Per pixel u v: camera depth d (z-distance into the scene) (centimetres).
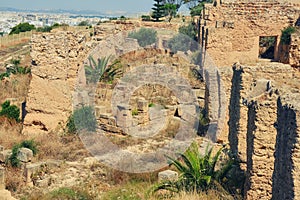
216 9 2775
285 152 959
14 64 4406
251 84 1480
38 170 1720
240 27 2672
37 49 2375
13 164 1766
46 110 2377
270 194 1212
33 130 2361
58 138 2170
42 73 2381
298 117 902
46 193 1520
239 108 1530
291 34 2284
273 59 2712
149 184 1608
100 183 1647
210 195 1352
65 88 2372
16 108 2622
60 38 2380
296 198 901
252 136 1222
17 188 1599
